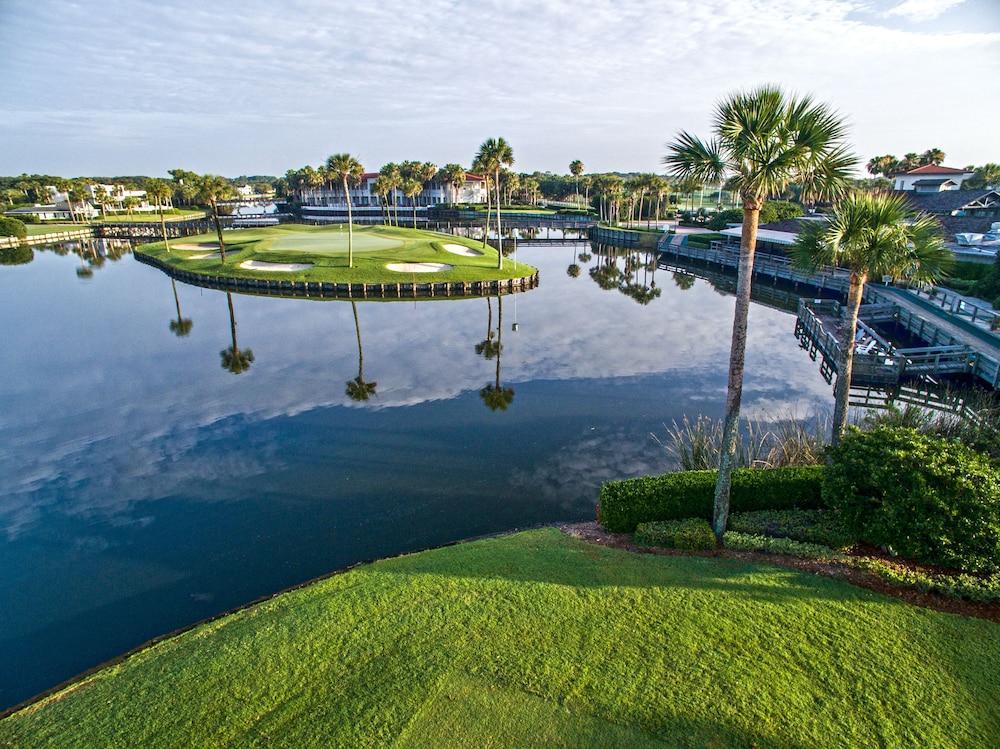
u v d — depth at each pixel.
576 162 140.38
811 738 7.55
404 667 9.09
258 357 35.62
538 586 11.16
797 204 78.06
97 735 8.23
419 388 29.27
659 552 12.54
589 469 19.94
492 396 27.80
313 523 16.94
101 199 161.75
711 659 8.94
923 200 67.00
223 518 17.45
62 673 11.66
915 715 7.87
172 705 8.66
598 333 40.69
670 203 144.88
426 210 157.75
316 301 53.69
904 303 39.09
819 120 10.27
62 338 40.78
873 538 11.38
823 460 16.33
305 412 26.31
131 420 26.00
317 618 10.52
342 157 61.56
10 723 8.79
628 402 26.84
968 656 8.91
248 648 9.78
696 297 54.97
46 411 27.30
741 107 10.38
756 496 13.69
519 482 19.03
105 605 13.71
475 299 54.59
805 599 10.39
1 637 12.72
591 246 101.38
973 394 24.98
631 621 9.91
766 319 45.16
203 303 52.81
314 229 98.31
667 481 13.81
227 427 24.83
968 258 45.62
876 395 27.27
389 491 18.70
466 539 15.74
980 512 10.41
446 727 7.93
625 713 8.02
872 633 9.44
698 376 30.84
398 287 56.56
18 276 69.94
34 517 18.00
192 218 154.00
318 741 7.82
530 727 7.87
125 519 17.66
